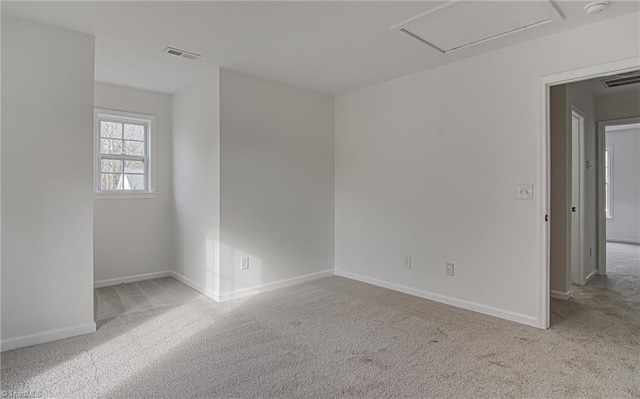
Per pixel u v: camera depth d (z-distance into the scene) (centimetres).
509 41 304
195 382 218
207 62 356
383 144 423
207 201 394
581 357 248
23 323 267
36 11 253
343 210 475
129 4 243
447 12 253
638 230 773
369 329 299
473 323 312
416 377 223
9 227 261
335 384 216
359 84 430
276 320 320
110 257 437
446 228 365
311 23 271
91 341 277
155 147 466
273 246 420
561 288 380
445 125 363
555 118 385
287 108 431
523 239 310
